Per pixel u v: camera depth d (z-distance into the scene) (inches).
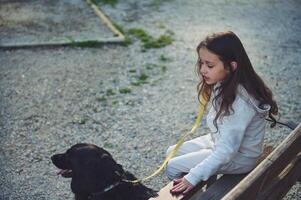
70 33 298.2
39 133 188.7
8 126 193.5
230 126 100.0
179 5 366.0
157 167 168.2
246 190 87.4
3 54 265.0
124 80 236.2
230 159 102.7
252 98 101.0
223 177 112.8
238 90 99.9
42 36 292.0
